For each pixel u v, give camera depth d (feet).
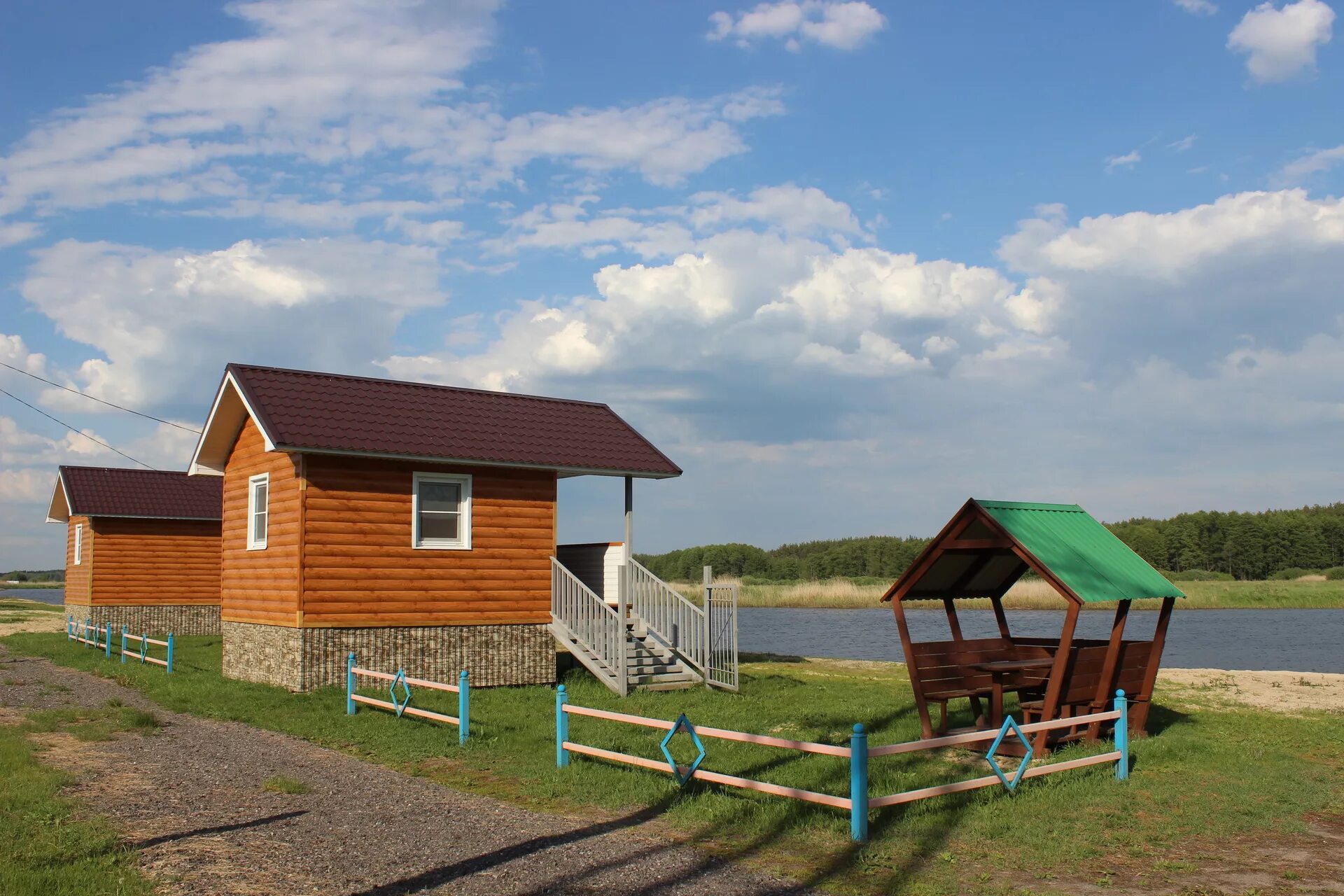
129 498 97.60
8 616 138.82
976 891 21.70
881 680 61.57
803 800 27.14
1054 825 26.63
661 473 60.70
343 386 57.16
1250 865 23.97
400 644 53.31
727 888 21.61
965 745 37.88
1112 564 38.04
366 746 38.17
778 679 59.11
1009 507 38.22
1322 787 31.99
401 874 22.27
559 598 57.41
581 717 44.70
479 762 34.99
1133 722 40.32
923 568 38.14
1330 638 112.98
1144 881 22.66
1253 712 47.62
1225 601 184.55
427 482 55.31
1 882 20.29
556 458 57.41
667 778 31.68
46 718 43.34
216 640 91.15
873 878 22.38
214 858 23.04
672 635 58.13
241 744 38.45
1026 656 41.88
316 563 51.31
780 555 372.99
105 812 27.09
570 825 26.78
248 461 59.41
